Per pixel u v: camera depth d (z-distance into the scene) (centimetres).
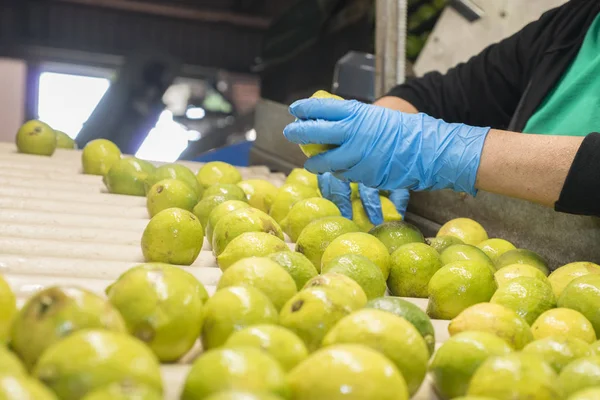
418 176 242
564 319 162
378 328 126
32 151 369
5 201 256
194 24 898
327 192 285
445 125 246
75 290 119
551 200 223
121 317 123
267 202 293
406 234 234
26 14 838
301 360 121
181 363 137
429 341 149
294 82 778
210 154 567
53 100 1042
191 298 136
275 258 180
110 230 236
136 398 88
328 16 645
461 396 132
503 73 338
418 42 476
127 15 871
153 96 818
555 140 226
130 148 814
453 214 316
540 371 115
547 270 224
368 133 237
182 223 210
